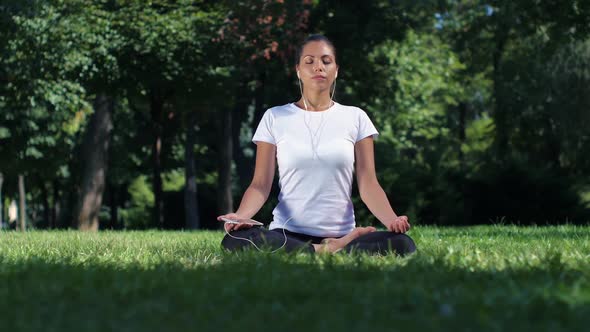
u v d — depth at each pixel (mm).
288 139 5590
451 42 29547
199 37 18891
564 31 17906
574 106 27844
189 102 21672
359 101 24156
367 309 2713
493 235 9352
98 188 20719
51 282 3465
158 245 7348
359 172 5637
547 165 24797
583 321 2551
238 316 2635
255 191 5590
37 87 17562
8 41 16641
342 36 21750
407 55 24953
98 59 18672
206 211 35156
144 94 22266
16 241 8672
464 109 40125
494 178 23203
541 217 23141
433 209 23453
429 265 4191
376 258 4848
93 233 12219
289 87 23094
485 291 3199
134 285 3297
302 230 5547
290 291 3162
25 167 28484
